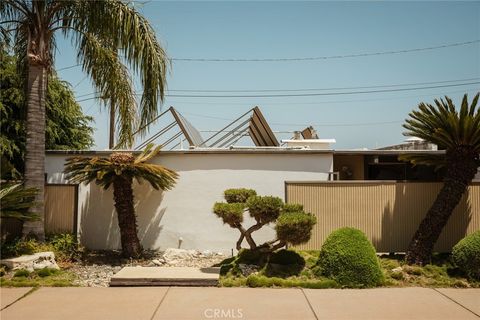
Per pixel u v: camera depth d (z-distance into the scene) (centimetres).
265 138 1648
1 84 1534
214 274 845
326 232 1080
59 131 1822
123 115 1202
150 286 809
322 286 799
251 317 639
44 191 1116
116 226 1187
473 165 965
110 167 1037
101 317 636
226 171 1188
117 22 1084
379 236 1082
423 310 677
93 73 1188
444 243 1068
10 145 1519
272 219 868
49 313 653
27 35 1180
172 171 1120
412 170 1694
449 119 945
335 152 1346
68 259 1034
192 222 1180
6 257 934
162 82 1134
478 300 731
